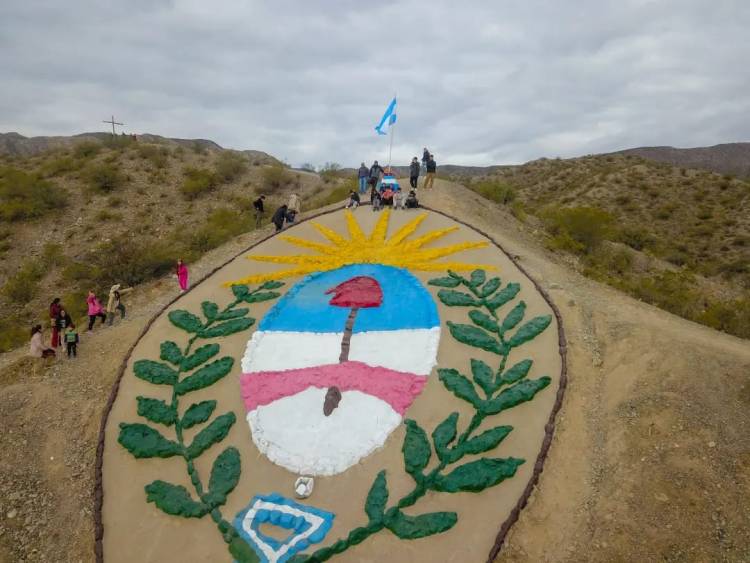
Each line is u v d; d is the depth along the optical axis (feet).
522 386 35.01
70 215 99.40
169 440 35.47
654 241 119.65
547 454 31.22
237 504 30.99
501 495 29.45
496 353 38.40
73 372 44.42
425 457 31.58
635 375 35.04
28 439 38.47
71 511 33.53
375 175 72.02
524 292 44.93
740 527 25.09
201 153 138.62
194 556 28.86
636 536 25.90
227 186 122.31
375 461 32.17
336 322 43.60
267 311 46.83
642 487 27.89
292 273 52.06
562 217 83.46
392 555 27.45
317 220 64.44
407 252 53.31
